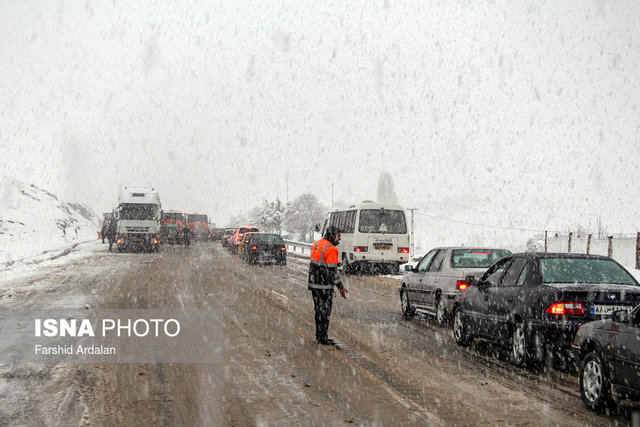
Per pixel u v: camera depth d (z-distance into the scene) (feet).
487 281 30.04
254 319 39.32
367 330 36.27
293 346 30.53
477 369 26.16
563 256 27.02
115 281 63.72
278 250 95.66
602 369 19.58
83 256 112.78
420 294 40.29
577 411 19.89
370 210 79.77
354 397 21.26
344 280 72.84
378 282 70.23
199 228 239.09
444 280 36.86
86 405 19.90
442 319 36.86
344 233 84.17
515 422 18.60
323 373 24.82
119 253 125.80
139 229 127.85
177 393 21.48
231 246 132.36
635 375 18.16
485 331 29.40
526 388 22.90
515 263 28.71
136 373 24.40
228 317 39.91
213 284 62.28
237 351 29.01
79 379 23.36
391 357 28.37
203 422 18.21
